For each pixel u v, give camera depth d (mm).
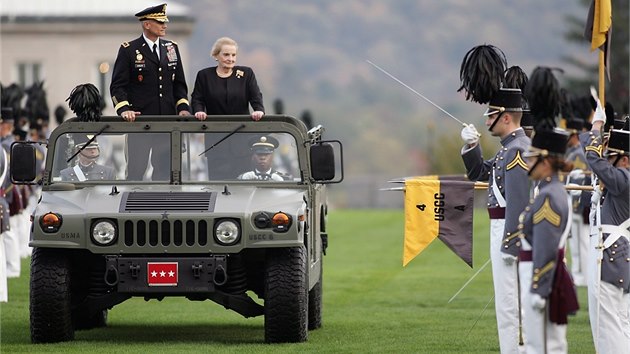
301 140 32469
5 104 52344
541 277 23500
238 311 31125
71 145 32375
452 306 41219
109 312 39156
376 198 154750
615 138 28141
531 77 24156
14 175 31625
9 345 31078
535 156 23969
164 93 34281
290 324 31125
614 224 28516
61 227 30500
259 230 30484
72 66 116000
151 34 34312
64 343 31344
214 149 32438
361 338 33281
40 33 115812
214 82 34219
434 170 117875
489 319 37750
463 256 32219
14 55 115875
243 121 32500
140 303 41594
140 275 30562
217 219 30516
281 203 30906
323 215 35938
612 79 120688
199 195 31141
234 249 30453
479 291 45562
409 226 32375
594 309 28625
